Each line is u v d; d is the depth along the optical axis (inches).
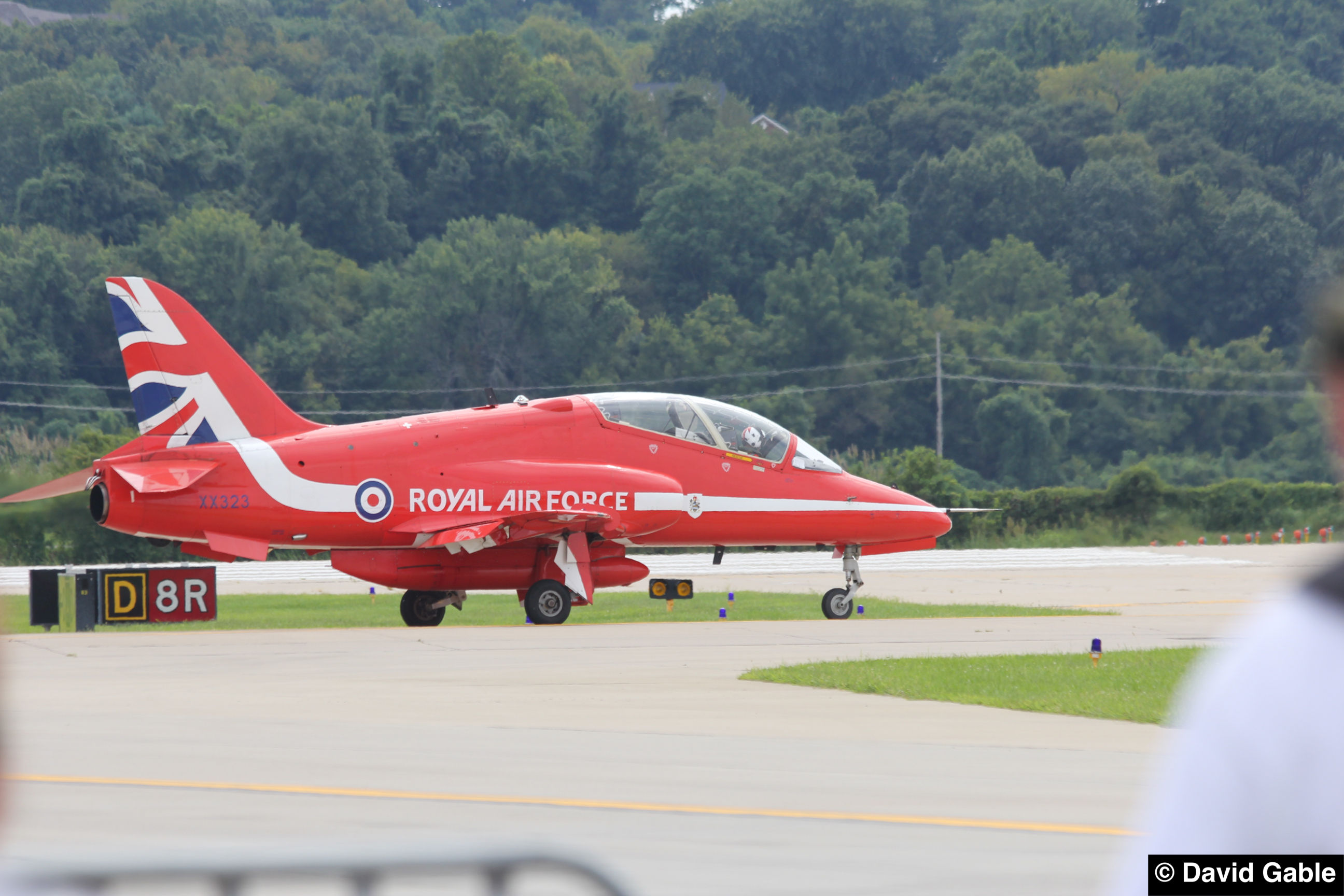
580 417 3907.5
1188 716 295.7
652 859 1150.3
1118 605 4498.0
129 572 3678.6
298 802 1371.8
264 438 3725.4
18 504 6958.7
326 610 4471.0
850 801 1386.6
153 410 3654.0
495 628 3595.0
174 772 1535.4
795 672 2472.9
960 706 2097.7
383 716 1994.3
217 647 3036.4
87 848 1174.3
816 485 4065.0
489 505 3742.6
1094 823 1285.7
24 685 2358.5
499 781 1487.5
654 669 2605.8
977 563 6835.6
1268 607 294.5
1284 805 276.4
